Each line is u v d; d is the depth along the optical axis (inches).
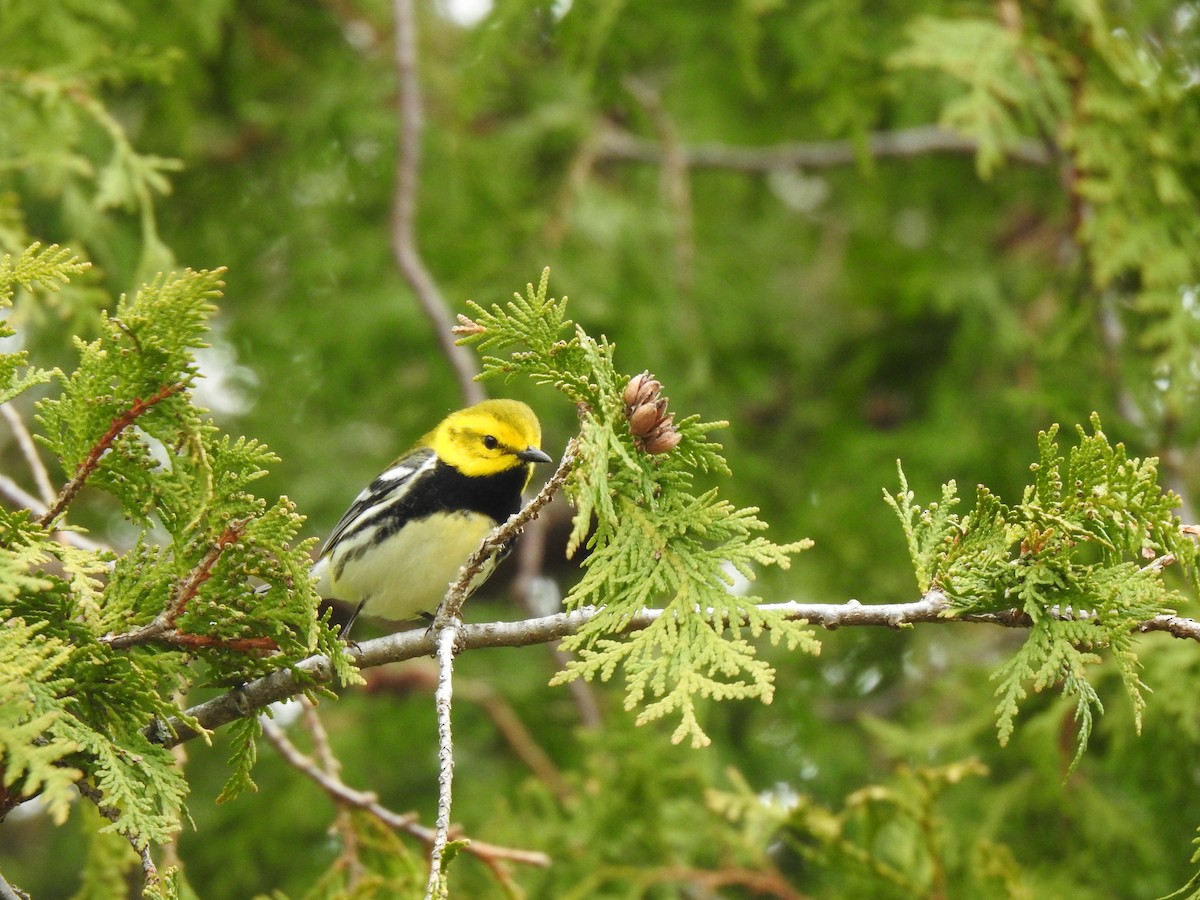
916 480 573.3
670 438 221.1
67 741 182.5
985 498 223.8
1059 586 219.9
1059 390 520.1
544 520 621.6
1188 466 561.9
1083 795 453.4
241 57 598.2
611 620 216.5
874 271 657.6
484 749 586.9
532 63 639.8
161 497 215.6
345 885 341.4
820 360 673.0
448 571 375.2
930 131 640.4
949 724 533.3
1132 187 440.5
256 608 214.2
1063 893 424.8
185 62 530.6
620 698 469.7
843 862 384.5
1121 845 445.1
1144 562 397.1
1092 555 439.5
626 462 214.5
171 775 205.2
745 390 628.1
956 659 582.2
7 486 345.1
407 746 561.3
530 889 422.3
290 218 604.7
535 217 584.1
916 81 629.6
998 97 468.1
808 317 716.0
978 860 372.8
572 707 558.3
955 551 226.1
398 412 610.2
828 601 562.3
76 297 373.1
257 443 210.1
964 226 676.1
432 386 595.2
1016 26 455.2
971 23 454.9
